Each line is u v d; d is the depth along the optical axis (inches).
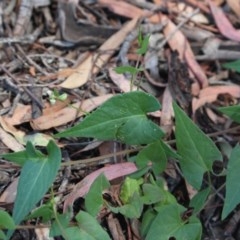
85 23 22.8
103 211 18.1
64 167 18.8
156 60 22.2
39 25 22.9
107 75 21.4
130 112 17.7
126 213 17.4
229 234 18.6
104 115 17.6
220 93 21.7
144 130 17.8
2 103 20.1
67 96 20.5
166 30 23.2
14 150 18.9
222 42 23.4
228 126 20.9
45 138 19.3
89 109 20.2
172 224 17.2
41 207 16.7
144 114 17.8
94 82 21.1
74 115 19.9
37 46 22.2
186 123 17.4
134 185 18.0
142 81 21.5
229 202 17.0
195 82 21.8
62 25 22.6
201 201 17.9
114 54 22.3
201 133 17.5
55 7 23.2
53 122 19.6
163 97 21.0
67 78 21.0
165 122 20.3
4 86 20.5
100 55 22.0
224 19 24.0
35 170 16.5
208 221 18.8
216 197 19.1
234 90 21.8
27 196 16.3
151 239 16.9
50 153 16.7
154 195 17.8
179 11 24.0
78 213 16.9
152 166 18.3
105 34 22.7
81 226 16.7
